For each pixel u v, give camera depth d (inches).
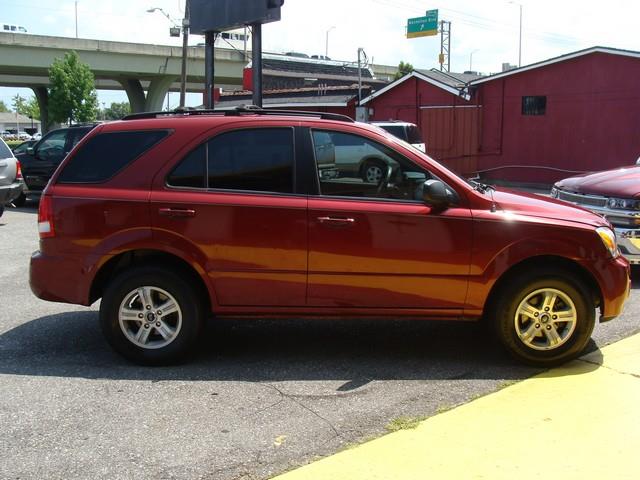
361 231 179.9
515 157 837.8
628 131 731.4
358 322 233.0
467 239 180.4
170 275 182.4
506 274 185.3
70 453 137.1
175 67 1883.6
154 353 185.6
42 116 2428.6
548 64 784.3
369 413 157.0
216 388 171.9
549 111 797.2
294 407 160.2
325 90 1168.2
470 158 882.1
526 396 166.6
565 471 130.1
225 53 1911.9
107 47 1771.7
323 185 183.3
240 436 144.9
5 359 193.0
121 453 137.3
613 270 184.4
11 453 136.9
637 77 715.4
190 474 129.4
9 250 370.0
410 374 182.9
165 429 148.1
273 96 1317.7
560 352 185.5
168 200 181.0
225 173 184.2
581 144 774.5
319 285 182.7
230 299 184.1
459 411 157.8
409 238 180.4
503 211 182.7
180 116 191.5
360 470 130.7
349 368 187.6
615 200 284.4
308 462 134.2
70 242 184.9
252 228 180.2
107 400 163.6
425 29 2138.3
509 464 132.8
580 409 158.6
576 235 181.2
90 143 189.3
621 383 174.7
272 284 182.7
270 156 184.2
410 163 183.6
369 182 184.1
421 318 186.4
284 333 220.1
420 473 129.4
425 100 939.3
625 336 214.2
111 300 183.8
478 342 211.0
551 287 182.5
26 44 1665.8
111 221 182.5
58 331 220.1
